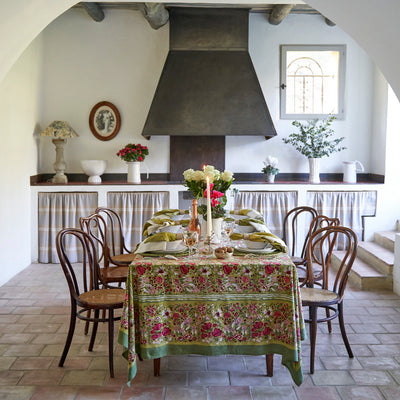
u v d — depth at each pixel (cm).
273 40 646
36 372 311
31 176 590
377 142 639
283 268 283
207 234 317
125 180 651
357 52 651
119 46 636
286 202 604
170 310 288
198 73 610
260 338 289
